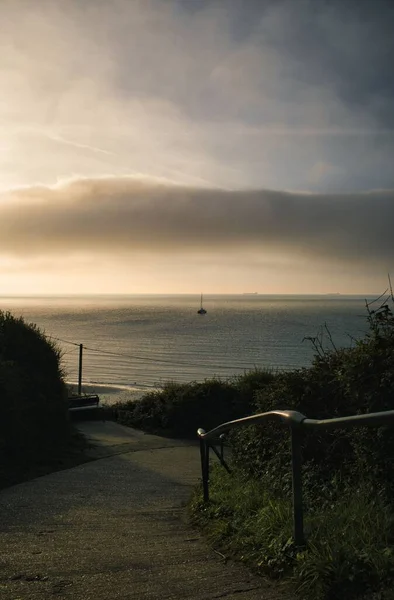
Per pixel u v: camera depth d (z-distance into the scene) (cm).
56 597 362
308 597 335
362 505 429
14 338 1341
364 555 337
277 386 758
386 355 520
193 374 6888
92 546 500
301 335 12988
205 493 666
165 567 425
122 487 884
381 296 571
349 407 614
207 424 1755
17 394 1109
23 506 712
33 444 1137
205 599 350
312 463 600
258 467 746
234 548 461
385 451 462
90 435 1631
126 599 355
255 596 351
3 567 430
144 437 1659
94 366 7844
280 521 458
